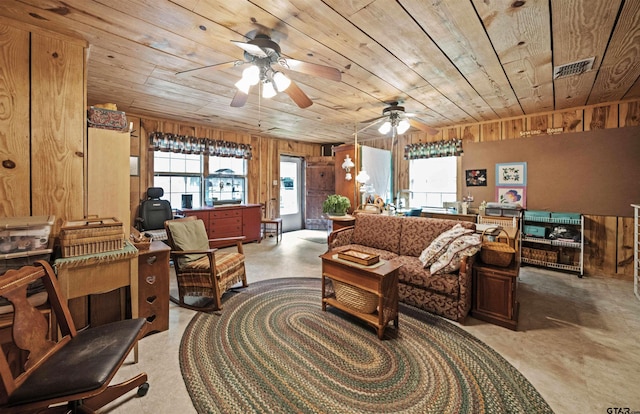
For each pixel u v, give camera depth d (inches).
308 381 66.4
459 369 70.7
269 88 92.4
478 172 184.9
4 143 71.2
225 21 72.4
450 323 94.1
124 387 58.7
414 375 68.5
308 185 283.4
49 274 54.7
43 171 76.4
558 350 78.4
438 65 98.3
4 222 63.6
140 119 178.7
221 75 109.0
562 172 155.9
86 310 80.3
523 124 168.7
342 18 70.7
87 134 83.1
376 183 207.0
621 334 86.7
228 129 217.5
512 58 92.8
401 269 106.6
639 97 134.6
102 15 69.6
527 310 104.3
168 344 81.4
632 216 139.4
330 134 237.0
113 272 74.4
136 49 88.2
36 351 47.3
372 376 68.2
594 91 125.6
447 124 191.5
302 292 121.4
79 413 51.8
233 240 129.0
